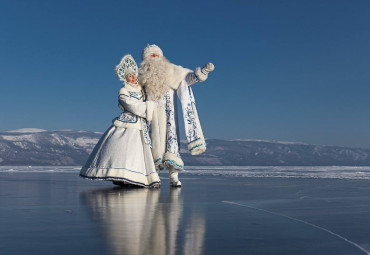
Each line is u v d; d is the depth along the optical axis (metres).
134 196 4.32
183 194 4.59
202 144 6.23
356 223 2.60
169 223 2.55
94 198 4.08
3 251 1.79
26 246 1.88
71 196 4.28
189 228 2.38
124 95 5.82
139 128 5.78
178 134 6.18
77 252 1.77
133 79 6.00
